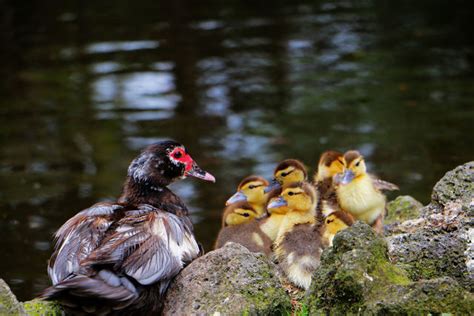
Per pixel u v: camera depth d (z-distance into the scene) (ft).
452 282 24.16
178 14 93.56
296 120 62.54
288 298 26.48
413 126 59.82
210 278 26.58
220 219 48.11
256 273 26.40
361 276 24.82
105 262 25.27
